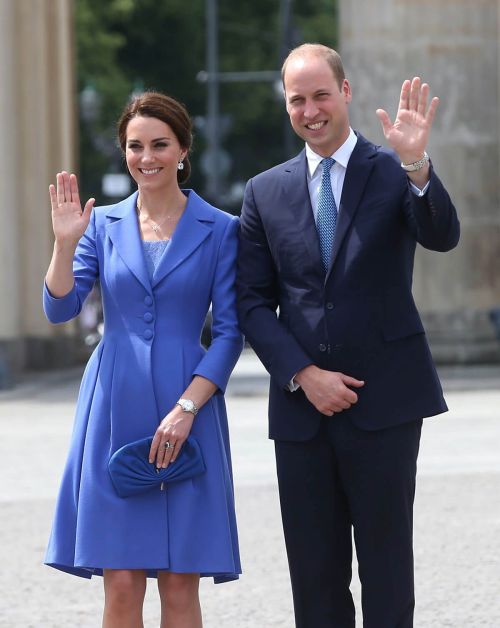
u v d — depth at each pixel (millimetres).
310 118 23062
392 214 23172
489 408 64438
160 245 23953
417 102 22656
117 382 23516
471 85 84938
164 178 23797
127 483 23109
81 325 112625
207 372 23422
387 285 23281
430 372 23547
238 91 180375
